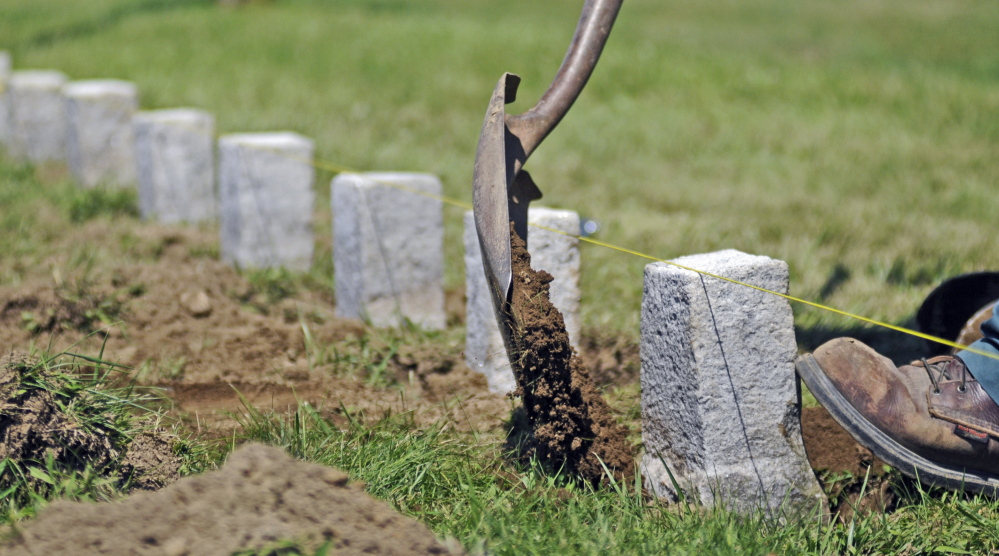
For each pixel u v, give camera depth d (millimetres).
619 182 10625
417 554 2945
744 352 3787
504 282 3592
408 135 12516
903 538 3691
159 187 8789
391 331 6020
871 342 5863
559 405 3840
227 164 7375
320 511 2965
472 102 14320
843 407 3828
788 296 3848
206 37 18906
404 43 18250
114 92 9789
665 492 3994
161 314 5984
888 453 3814
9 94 11359
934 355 4789
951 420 3732
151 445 3816
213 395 5035
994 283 4457
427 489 3875
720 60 17422
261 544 2773
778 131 12734
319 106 13680
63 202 8844
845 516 4039
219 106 13359
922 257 7645
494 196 3715
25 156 11172
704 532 3438
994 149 11594
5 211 8398
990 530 3629
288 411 4750
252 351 5562
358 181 6086
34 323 5527
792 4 32875
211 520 2879
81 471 3539
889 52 22531
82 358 4672
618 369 5402
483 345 5254
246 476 3004
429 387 5234
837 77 16000
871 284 7043
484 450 4289
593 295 6910
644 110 13922
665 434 4020
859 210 9219
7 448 3418
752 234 8445
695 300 3697
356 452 4012
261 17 21391
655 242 8227
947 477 3812
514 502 3723
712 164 11391
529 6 30672
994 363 3740
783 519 3865
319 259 7781
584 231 8062
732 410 3803
